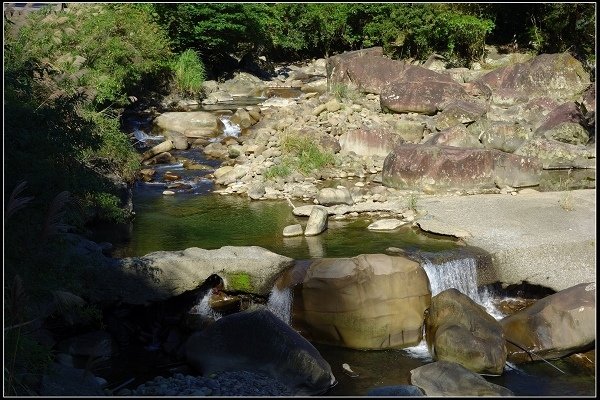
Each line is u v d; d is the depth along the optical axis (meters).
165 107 22.22
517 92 20.73
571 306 8.88
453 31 28.05
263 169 15.70
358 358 8.84
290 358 8.05
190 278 9.47
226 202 14.00
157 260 9.41
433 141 16.77
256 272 9.68
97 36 19.08
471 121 17.94
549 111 19.27
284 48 32.53
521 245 10.67
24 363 7.22
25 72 11.32
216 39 26.89
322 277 9.22
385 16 30.06
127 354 8.84
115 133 15.06
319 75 28.86
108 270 9.12
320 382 7.95
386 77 21.80
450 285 10.15
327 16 30.92
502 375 8.38
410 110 19.55
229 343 8.34
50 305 8.33
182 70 23.70
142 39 21.58
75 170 10.39
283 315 9.48
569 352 8.80
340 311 9.11
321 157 16.20
